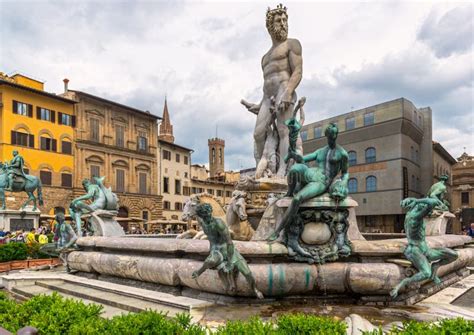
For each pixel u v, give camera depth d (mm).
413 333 3463
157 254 7270
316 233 6203
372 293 6141
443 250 5883
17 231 23000
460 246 9375
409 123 46625
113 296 6871
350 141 50750
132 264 7480
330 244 6297
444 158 64188
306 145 55281
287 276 6012
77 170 47719
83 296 7109
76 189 47125
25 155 42719
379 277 5977
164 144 60219
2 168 25594
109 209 11773
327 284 6160
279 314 5527
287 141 10734
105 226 11234
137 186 55094
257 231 7070
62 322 4016
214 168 116938
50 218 42438
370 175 48719
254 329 3621
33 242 16219
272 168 10891
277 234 6438
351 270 6047
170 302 6059
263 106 11297
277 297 6230
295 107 11078
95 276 8758
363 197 49250
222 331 3654
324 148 6535
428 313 5574
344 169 6371
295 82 10898
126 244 7828
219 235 5746
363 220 50000
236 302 6098
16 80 44000
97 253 8602
